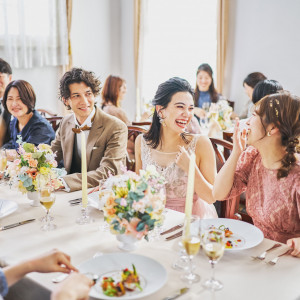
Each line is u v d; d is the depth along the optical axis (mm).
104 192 1593
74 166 2686
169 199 2170
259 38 5711
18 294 1316
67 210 1819
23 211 1821
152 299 1141
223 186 1887
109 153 2482
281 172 1652
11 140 3229
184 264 1332
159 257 1391
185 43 6480
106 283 1172
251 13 5738
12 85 2943
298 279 1250
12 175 1891
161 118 2152
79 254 1423
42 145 1926
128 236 1421
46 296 1203
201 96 5473
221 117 4188
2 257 1396
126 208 1389
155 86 6887
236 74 6043
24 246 1482
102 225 1658
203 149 2178
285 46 5473
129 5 7004
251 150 1891
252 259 1372
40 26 5922
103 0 6891
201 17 6250
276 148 1688
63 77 2500
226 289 1191
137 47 6844
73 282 1131
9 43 5637
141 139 2291
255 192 1794
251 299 1141
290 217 1684
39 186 1783
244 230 1579
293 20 5344
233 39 5988
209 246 1181
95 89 2520
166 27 6617
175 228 1606
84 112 2498
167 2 6535
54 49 6109
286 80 5535
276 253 1416
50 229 1617
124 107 7426
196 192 2057
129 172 1454
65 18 6133
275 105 1643
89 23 6758
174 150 2195
